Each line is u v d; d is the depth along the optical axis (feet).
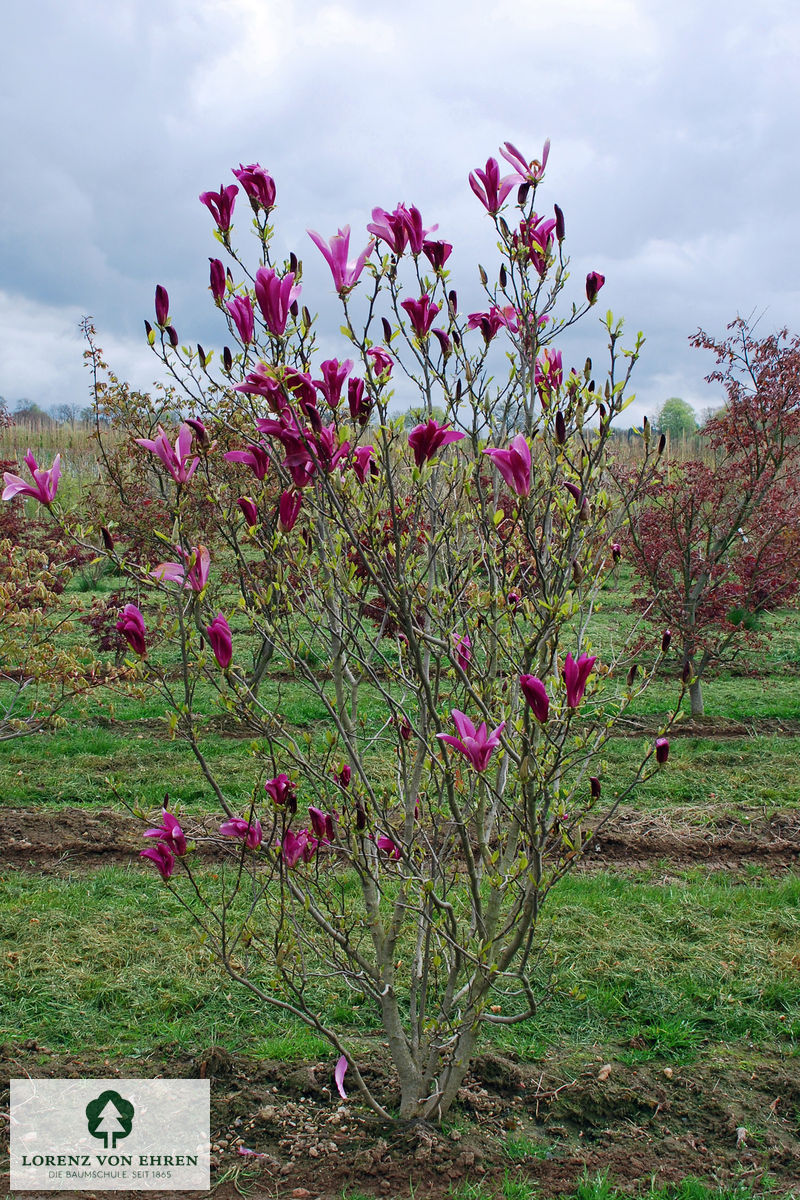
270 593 8.38
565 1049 11.44
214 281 8.30
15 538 34.19
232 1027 11.82
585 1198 8.74
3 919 14.65
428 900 9.23
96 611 28.50
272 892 13.82
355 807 8.87
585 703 8.46
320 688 8.67
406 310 8.10
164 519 20.92
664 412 83.05
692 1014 12.16
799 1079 10.72
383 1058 11.03
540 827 8.42
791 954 13.69
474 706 9.70
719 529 29.66
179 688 28.53
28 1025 11.85
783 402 26.09
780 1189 8.94
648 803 20.66
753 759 23.89
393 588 7.73
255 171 8.57
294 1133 9.65
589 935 14.23
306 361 7.98
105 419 25.88
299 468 7.35
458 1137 9.53
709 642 29.07
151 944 13.85
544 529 8.73
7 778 21.61
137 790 20.76
